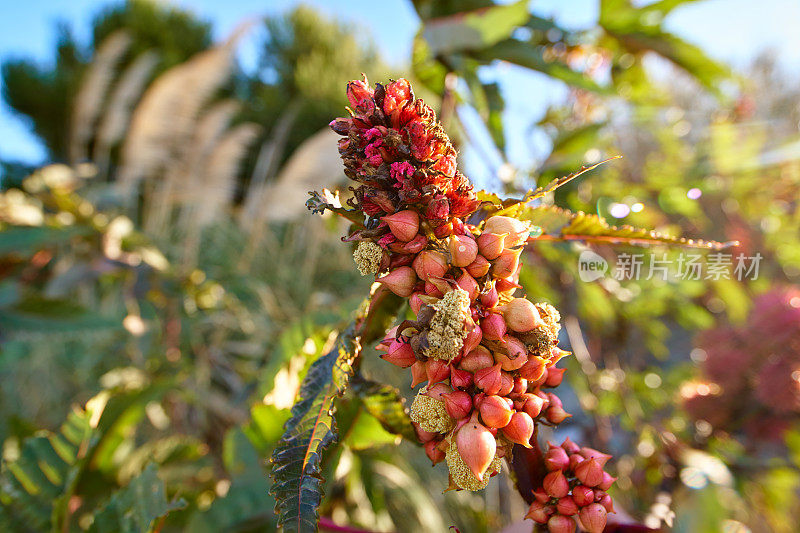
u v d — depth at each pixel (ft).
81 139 5.11
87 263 1.69
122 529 0.69
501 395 0.41
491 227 0.43
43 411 2.69
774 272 2.07
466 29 0.99
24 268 1.77
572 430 1.54
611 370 1.66
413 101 0.44
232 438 1.04
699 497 0.83
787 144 1.60
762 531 1.05
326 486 0.85
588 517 0.45
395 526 1.76
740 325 1.50
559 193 1.17
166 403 2.13
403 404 0.58
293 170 4.11
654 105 1.67
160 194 4.49
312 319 0.95
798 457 1.20
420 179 0.42
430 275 0.41
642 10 1.21
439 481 2.43
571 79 1.13
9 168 8.02
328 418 0.47
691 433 1.43
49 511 0.83
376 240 0.44
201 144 4.54
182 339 2.02
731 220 1.95
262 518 0.90
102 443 0.93
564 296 1.56
